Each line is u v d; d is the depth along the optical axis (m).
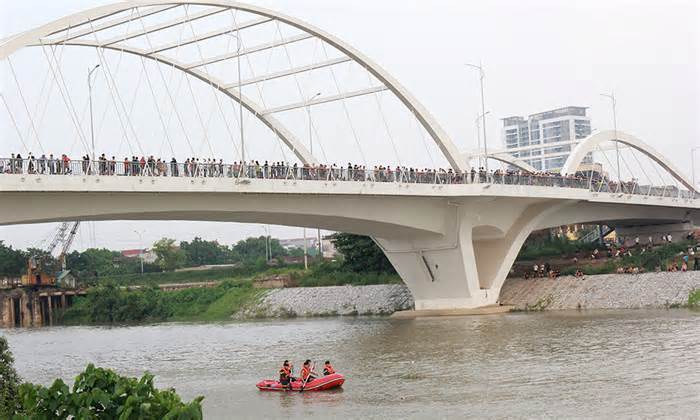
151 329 97.38
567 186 83.75
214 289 119.81
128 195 55.12
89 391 23.11
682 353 44.69
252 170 59.84
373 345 58.09
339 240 110.06
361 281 103.94
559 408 32.81
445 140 77.12
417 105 75.56
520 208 82.06
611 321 63.12
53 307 133.25
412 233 77.38
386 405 35.81
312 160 81.62
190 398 40.38
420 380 41.56
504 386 38.25
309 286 108.56
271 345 63.72
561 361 44.66
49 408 22.89
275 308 104.12
